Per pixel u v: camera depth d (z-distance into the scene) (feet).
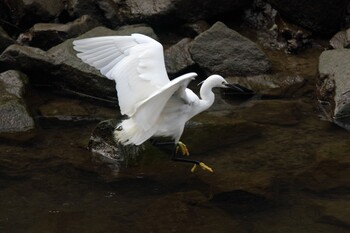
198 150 39.99
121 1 55.47
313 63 52.54
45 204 34.22
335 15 55.06
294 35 54.24
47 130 42.37
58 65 47.19
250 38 55.77
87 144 40.32
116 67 30.53
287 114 45.09
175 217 33.01
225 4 55.26
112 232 31.71
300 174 37.17
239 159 39.01
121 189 35.83
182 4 53.78
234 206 34.06
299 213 33.45
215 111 45.55
